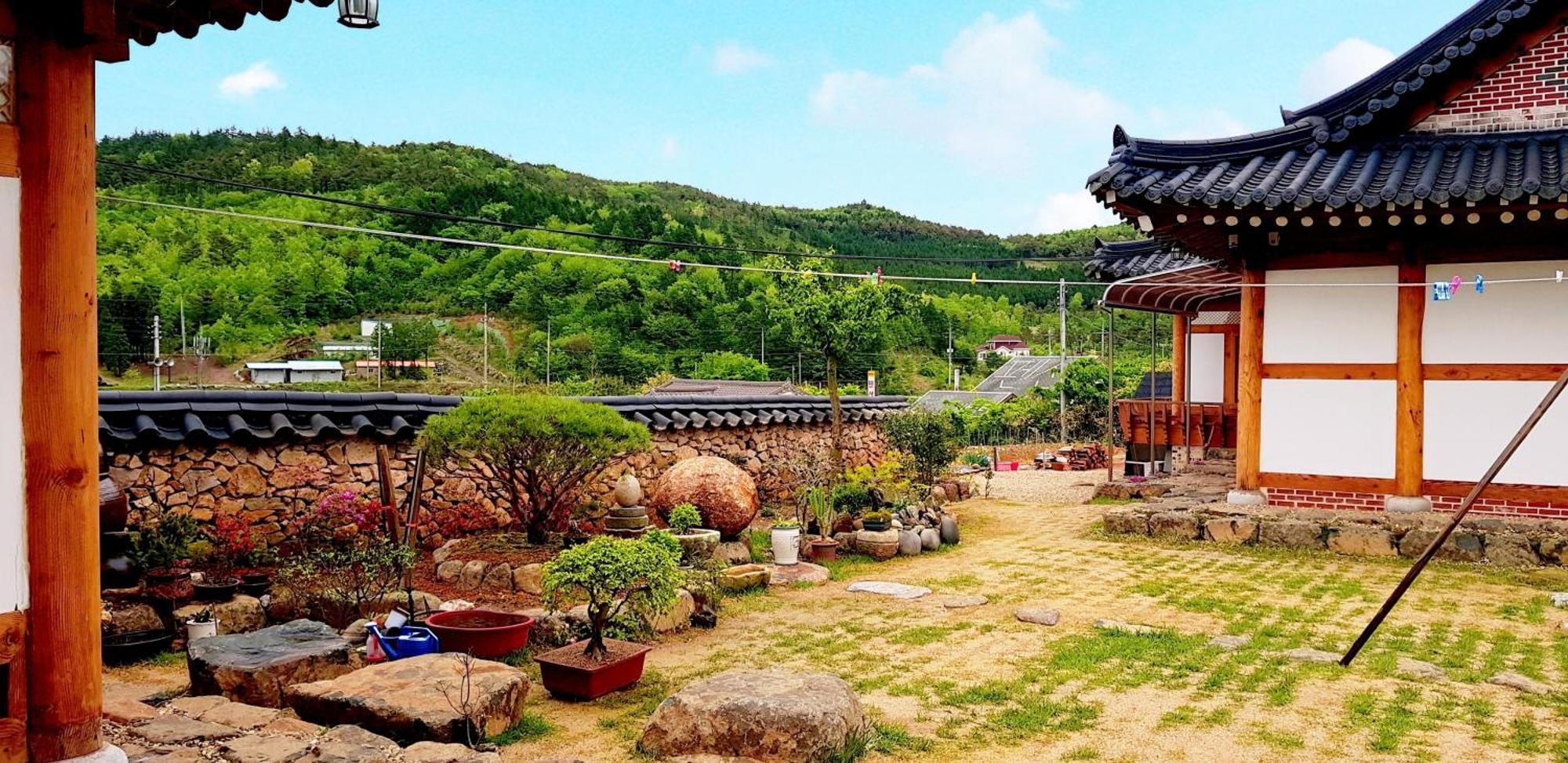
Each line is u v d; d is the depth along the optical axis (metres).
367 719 5.21
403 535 8.90
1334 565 10.57
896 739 5.37
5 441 3.79
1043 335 64.88
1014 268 76.00
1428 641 7.46
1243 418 12.36
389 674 5.66
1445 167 10.55
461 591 8.81
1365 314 11.67
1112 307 17.28
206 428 8.81
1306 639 7.59
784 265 15.39
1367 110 11.17
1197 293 16.77
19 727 3.83
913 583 9.96
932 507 13.77
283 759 4.50
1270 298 12.16
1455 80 11.25
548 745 5.36
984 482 19.05
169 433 8.55
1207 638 7.64
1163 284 15.23
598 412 9.55
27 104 3.82
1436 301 11.31
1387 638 7.59
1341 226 11.42
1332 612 8.48
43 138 3.84
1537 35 10.92
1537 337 10.88
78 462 3.94
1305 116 11.60
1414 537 10.74
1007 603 9.00
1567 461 10.73
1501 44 11.02
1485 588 9.34
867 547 11.47
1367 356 11.66
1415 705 5.91
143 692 5.99
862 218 106.38
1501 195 9.48
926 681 6.53
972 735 5.47
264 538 9.12
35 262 3.85
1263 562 10.78
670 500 11.00
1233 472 18.08
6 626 3.78
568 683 6.18
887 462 14.53
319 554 7.73
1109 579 10.05
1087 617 8.42
